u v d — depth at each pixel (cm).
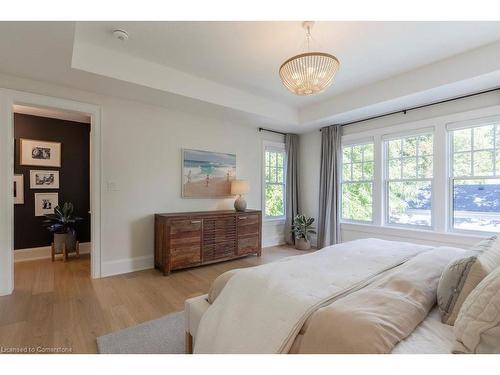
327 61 195
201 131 404
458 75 270
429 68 291
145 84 288
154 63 294
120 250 333
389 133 387
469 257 116
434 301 125
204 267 363
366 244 225
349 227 436
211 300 158
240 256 399
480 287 94
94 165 313
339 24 220
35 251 397
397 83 318
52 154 417
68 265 363
